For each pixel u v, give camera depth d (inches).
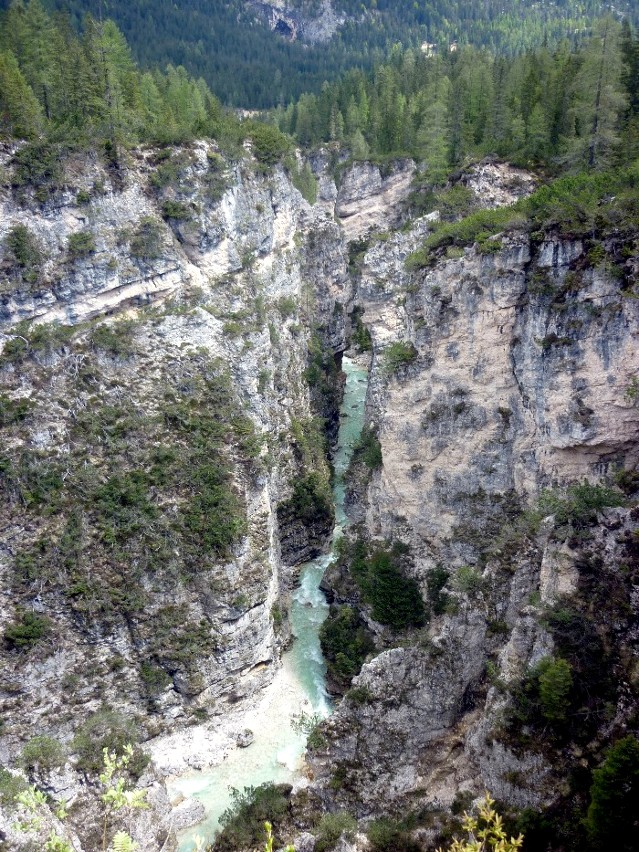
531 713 1525.6
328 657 2331.4
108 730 1887.3
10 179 2076.8
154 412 2263.8
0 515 1990.7
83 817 1644.9
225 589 2177.7
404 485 2293.3
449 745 1759.4
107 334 2223.2
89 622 2031.3
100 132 2272.4
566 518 1692.9
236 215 2573.8
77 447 2124.8
